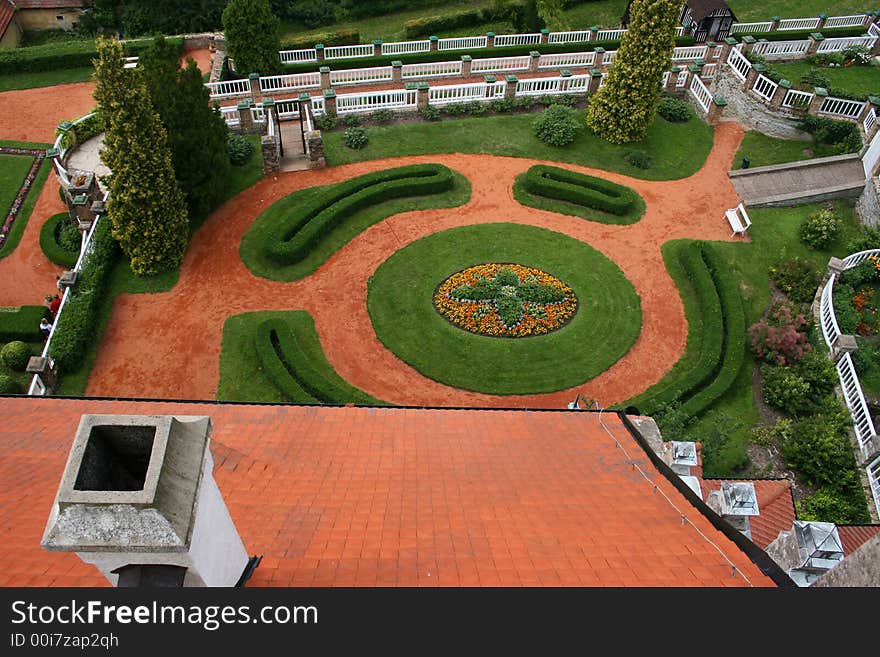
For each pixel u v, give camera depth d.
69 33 52.53
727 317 28.98
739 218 33.88
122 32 52.25
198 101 29.44
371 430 15.66
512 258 31.55
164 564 5.67
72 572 8.06
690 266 31.09
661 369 27.42
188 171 29.69
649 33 33.78
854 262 30.97
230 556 6.88
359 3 58.69
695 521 11.10
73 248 32.66
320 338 27.72
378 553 9.35
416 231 32.66
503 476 13.12
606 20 56.72
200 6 51.09
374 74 41.12
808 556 15.38
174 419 5.52
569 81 40.50
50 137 39.41
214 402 17.06
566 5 57.94
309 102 35.34
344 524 10.52
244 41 38.47
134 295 28.80
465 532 10.30
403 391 26.05
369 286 29.91
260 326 27.28
